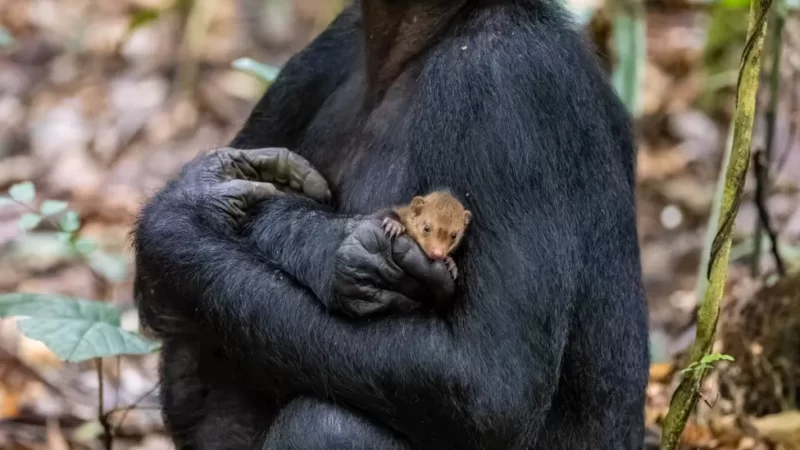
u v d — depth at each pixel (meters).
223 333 4.67
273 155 5.14
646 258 9.47
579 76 4.80
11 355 7.78
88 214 10.04
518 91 4.60
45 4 13.66
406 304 4.49
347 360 4.47
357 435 4.50
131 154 11.12
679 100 11.17
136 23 10.96
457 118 4.57
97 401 7.41
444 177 4.56
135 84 12.19
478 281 4.47
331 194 5.21
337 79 5.63
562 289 4.58
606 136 4.90
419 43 5.08
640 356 5.18
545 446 4.95
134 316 8.27
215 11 13.24
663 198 10.23
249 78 12.20
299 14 13.71
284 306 4.57
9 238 9.61
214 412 5.12
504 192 4.52
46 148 11.17
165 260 4.77
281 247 4.75
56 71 12.46
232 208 4.88
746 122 4.88
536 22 4.79
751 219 9.13
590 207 4.79
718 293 4.98
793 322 6.78
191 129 11.48
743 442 6.32
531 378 4.48
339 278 4.43
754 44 4.85
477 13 4.82
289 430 4.55
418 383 4.43
